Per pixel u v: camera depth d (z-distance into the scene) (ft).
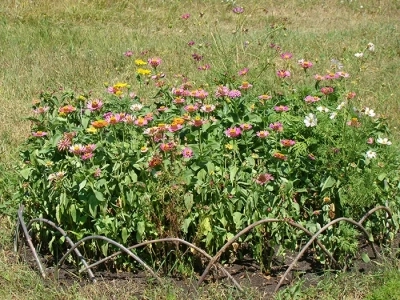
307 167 14.01
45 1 30.27
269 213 13.52
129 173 13.42
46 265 13.96
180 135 14.38
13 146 17.88
